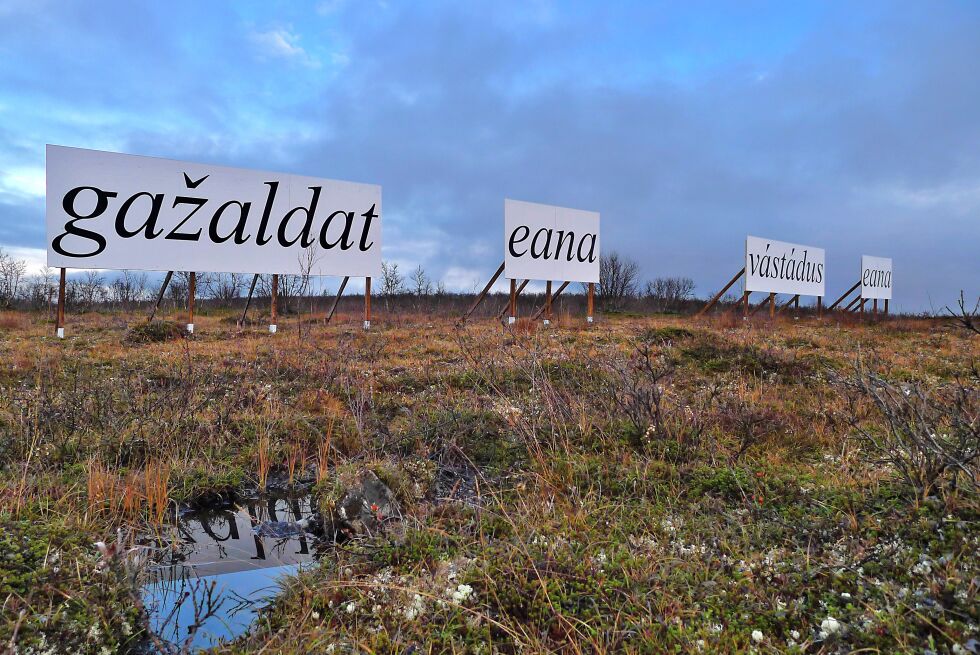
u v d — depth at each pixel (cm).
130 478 496
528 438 582
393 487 477
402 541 396
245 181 1616
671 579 336
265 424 654
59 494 452
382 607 329
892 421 471
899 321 2327
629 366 820
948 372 1008
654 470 498
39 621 288
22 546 352
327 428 652
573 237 2091
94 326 1580
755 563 351
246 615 354
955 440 428
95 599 324
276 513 501
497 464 553
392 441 601
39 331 1488
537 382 735
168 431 590
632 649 279
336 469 524
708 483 473
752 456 547
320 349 1136
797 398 776
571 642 285
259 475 549
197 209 1557
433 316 2050
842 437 588
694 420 588
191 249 1552
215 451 586
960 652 252
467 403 730
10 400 682
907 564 323
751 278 2522
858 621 287
